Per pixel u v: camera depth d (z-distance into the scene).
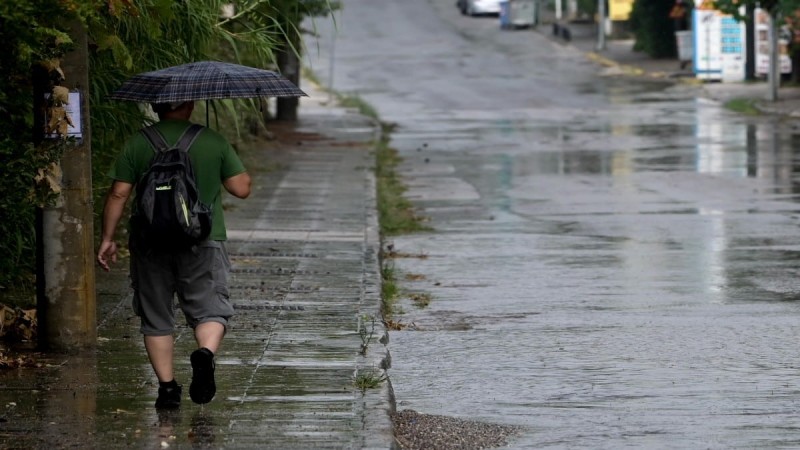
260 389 19.95
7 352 22.27
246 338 24.06
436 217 47.03
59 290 22.17
